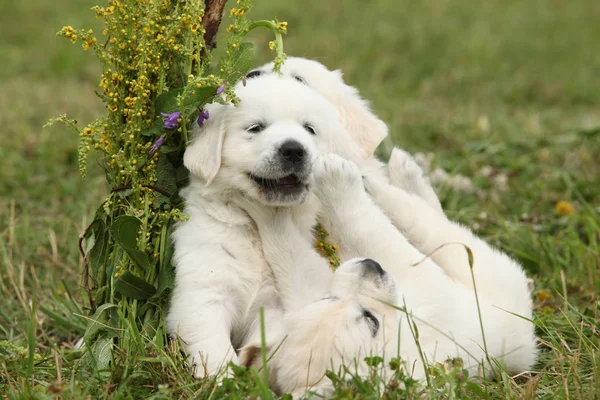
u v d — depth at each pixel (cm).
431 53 1925
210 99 596
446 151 1245
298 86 643
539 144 1197
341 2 2314
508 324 636
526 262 847
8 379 558
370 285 559
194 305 584
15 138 1187
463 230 713
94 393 549
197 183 625
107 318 609
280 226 621
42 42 1939
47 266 823
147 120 606
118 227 586
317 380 525
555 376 593
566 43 2044
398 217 693
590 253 820
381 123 738
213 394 515
